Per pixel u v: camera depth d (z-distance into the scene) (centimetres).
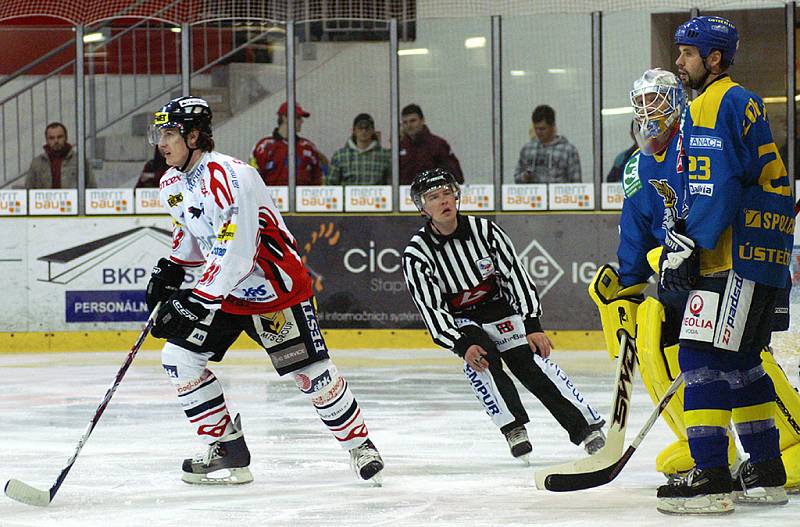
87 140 2803
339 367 2223
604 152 2752
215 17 3116
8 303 2748
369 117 2808
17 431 1402
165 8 3177
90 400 1730
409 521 848
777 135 2672
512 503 922
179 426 1434
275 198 2805
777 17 2658
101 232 2766
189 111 992
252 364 2317
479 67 2789
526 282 1191
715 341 845
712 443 848
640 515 859
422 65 2794
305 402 1672
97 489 1009
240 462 1032
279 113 2819
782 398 941
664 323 938
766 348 953
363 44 2808
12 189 2781
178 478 1066
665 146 895
